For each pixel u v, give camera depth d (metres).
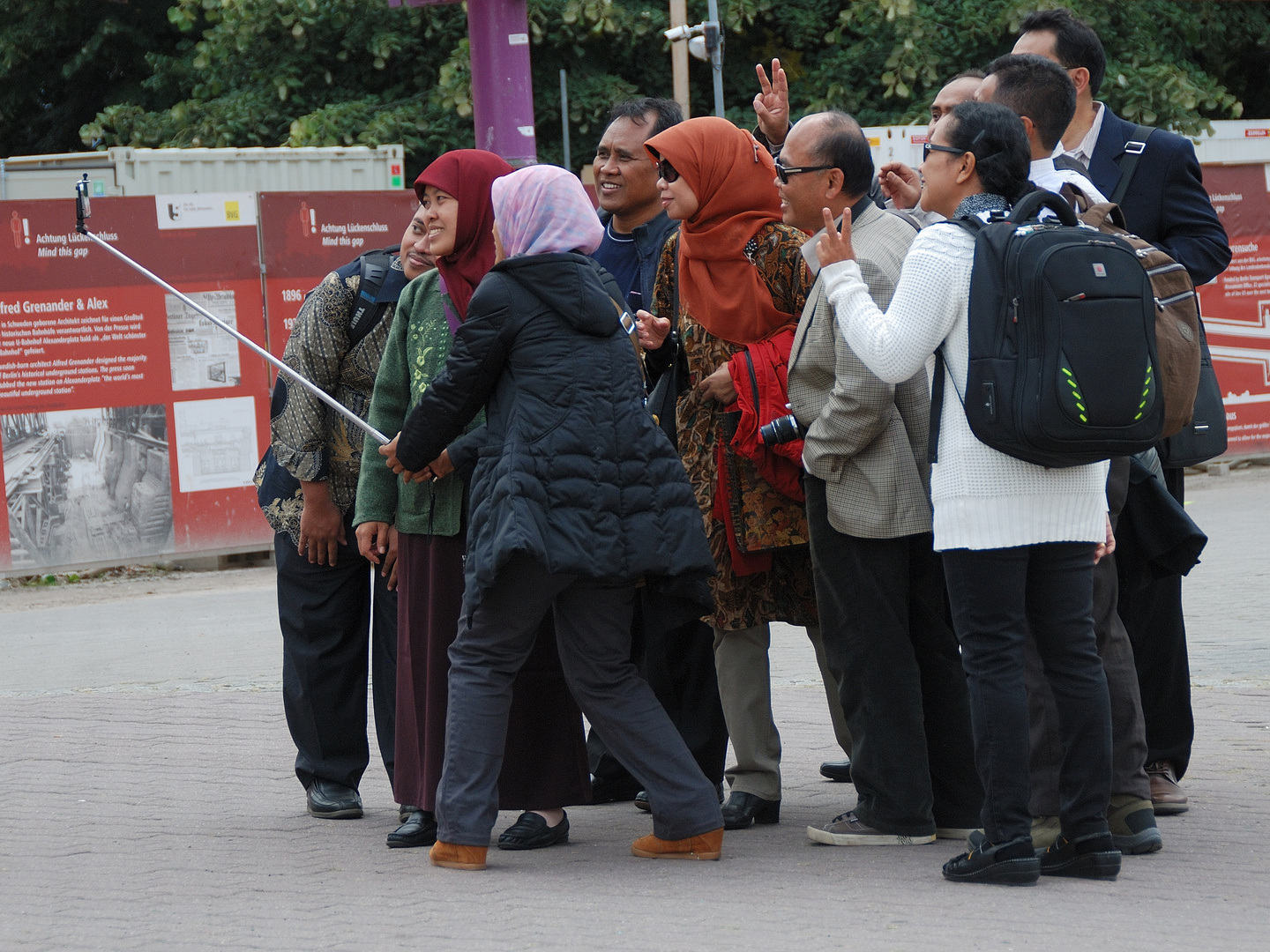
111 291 19.80
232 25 31.12
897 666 7.42
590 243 7.25
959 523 6.50
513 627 7.25
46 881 7.33
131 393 20.00
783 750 9.93
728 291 7.96
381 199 21.33
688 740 8.33
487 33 13.88
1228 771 8.77
